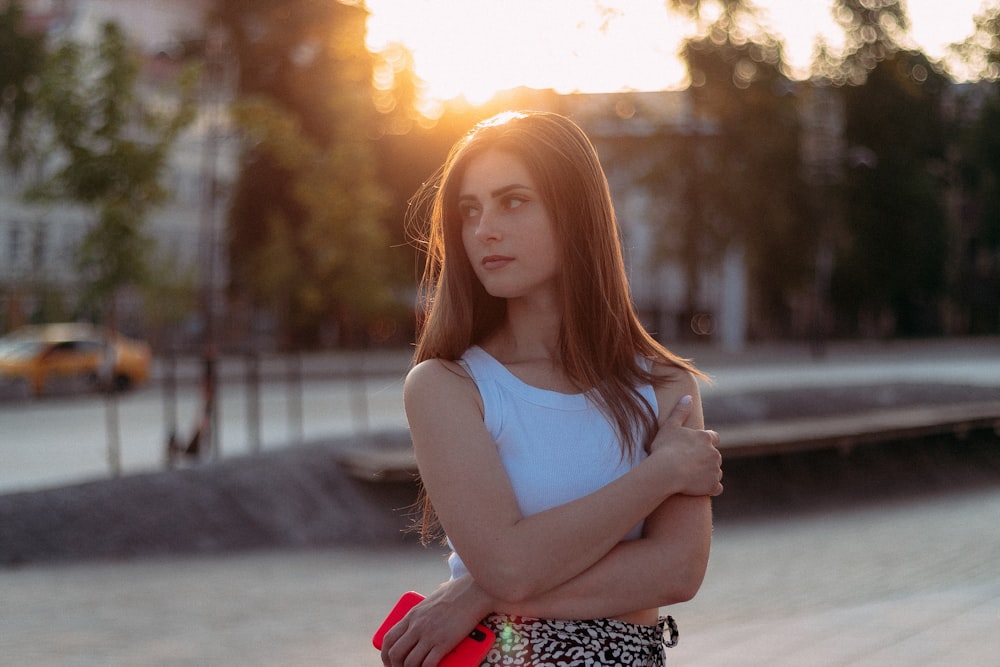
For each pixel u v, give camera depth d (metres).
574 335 1.88
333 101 23.69
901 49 40.72
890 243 59.25
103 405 29.62
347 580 10.70
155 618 8.27
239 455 14.45
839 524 14.07
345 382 37.59
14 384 31.83
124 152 15.54
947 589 7.48
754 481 16.14
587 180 1.91
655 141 36.91
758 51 34.53
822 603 7.58
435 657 1.75
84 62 15.66
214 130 23.69
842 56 40.44
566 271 1.89
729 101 35.34
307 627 7.75
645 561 1.80
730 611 7.62
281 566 11.74
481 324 1.97
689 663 5.34
